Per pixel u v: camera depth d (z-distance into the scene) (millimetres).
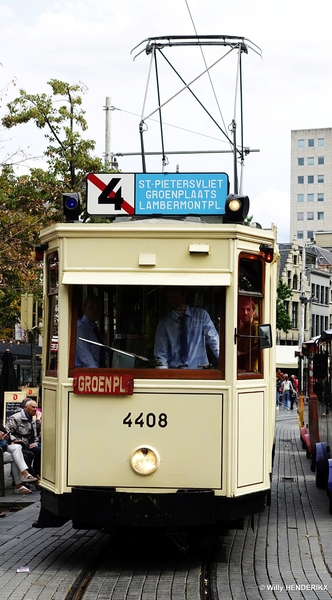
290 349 56875
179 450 7914
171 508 7809
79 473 7992
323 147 147375
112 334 8094
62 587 7367
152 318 8070
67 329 8117
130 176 8766
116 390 7945
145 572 7973
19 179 22828
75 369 8070
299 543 9594
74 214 8836
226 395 7938
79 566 8195
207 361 8016
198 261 8062
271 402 9422
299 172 148750
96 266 8133
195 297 8086
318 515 11641
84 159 24359
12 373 17859
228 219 8445
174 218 8727
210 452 7906
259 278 8523
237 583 7652
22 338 28844
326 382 13055
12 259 20406
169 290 8070
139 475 7914
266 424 8508
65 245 8180
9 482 14648
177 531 8211
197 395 7949
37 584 7465
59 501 8000
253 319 8414
